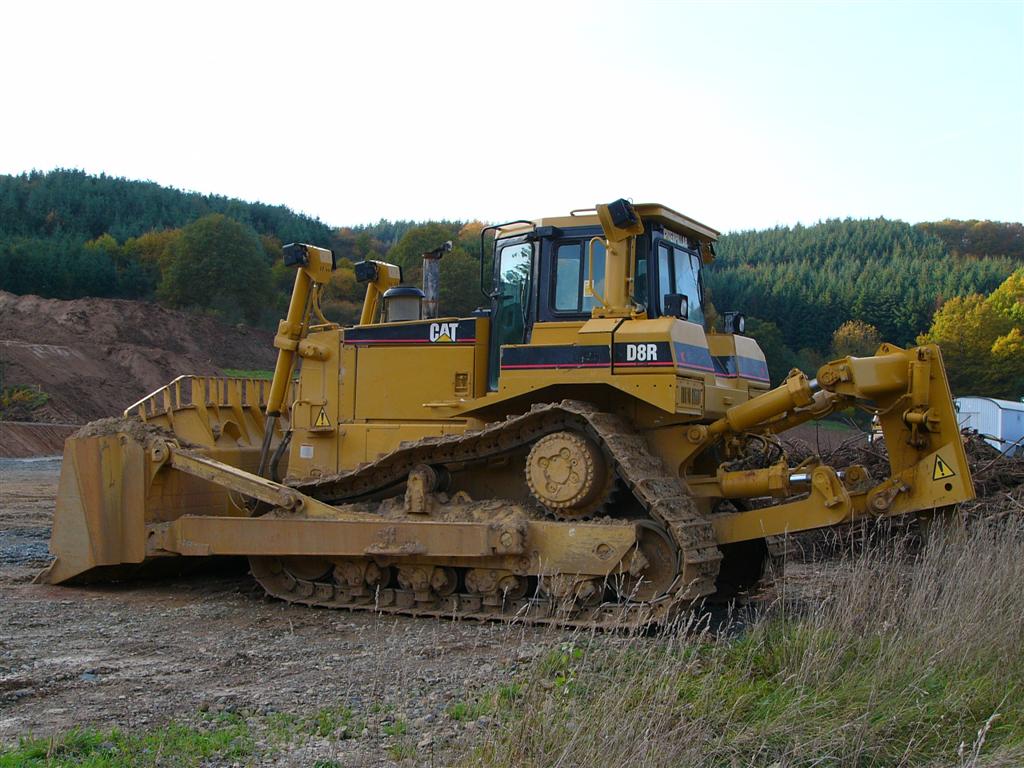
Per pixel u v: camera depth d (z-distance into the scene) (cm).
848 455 1445
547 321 939
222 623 873
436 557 894
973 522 916
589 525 841
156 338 5653
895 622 671
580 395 902
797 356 6169
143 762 491
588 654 649
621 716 490
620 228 890
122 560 1023
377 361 1022
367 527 912
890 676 598
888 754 526
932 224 12838
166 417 1099
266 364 6078
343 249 10662
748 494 877
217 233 7012
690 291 1002
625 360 845
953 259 9969
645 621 771
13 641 786
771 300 7931
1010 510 1128
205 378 1159
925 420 803
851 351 6738
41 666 700
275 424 1123
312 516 957
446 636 809
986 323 6322
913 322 7600
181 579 1110
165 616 902
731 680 616
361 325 1062
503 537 856
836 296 7856
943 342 6384
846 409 862
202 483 1089
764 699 586
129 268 7838
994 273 8469
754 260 11306
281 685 652
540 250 948
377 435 1012
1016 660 634
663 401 827
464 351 979
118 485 1026
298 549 941
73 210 10138
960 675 615
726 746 511
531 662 637
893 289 7888
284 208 12062
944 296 7719
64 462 1048
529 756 470
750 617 902
